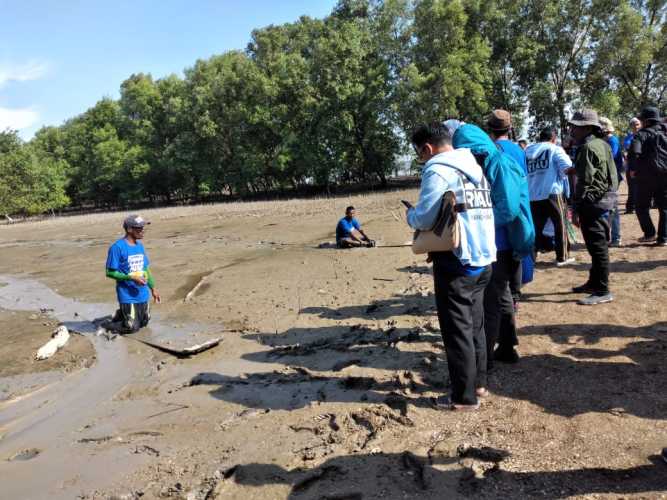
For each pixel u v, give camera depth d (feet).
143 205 204.44
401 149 142.31
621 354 14.58
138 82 199.41
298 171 153.69
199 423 13.79
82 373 18.98
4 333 25.54
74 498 10.84
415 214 11.62
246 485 10.52
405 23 131.54
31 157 192.44
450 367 12.49
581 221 18.83
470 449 10.80
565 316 18.06
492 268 13.78
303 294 26.63
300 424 12.98
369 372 15.75
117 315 24.84
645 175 26.43
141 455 12.40
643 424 11.01
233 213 92.79
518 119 126.21
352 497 9.71
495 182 12.94
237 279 32.24
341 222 39.86
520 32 120.06
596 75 116.78
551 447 10.57
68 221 130.31
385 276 28.63
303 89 136.98
